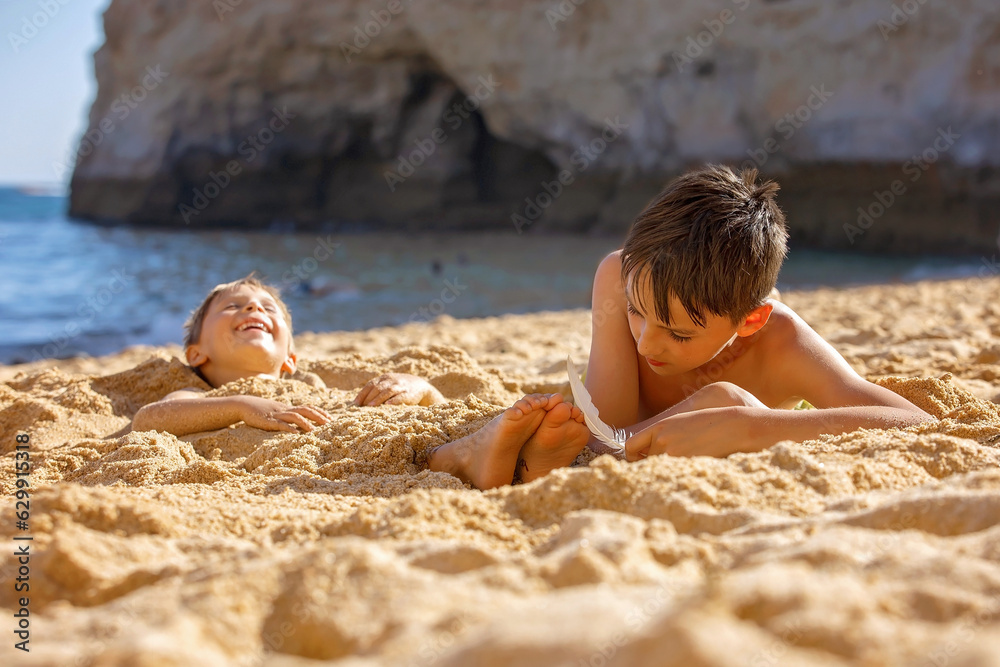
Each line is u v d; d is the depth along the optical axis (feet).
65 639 2.89
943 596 2.69
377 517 4.32
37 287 30.94
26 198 176.04
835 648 2.34
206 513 4.65
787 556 3.24
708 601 2.45
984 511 3.82
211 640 2.80
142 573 3.50
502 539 4.15
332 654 2.83
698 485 4.48
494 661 2.30
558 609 2.58
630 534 3.56
